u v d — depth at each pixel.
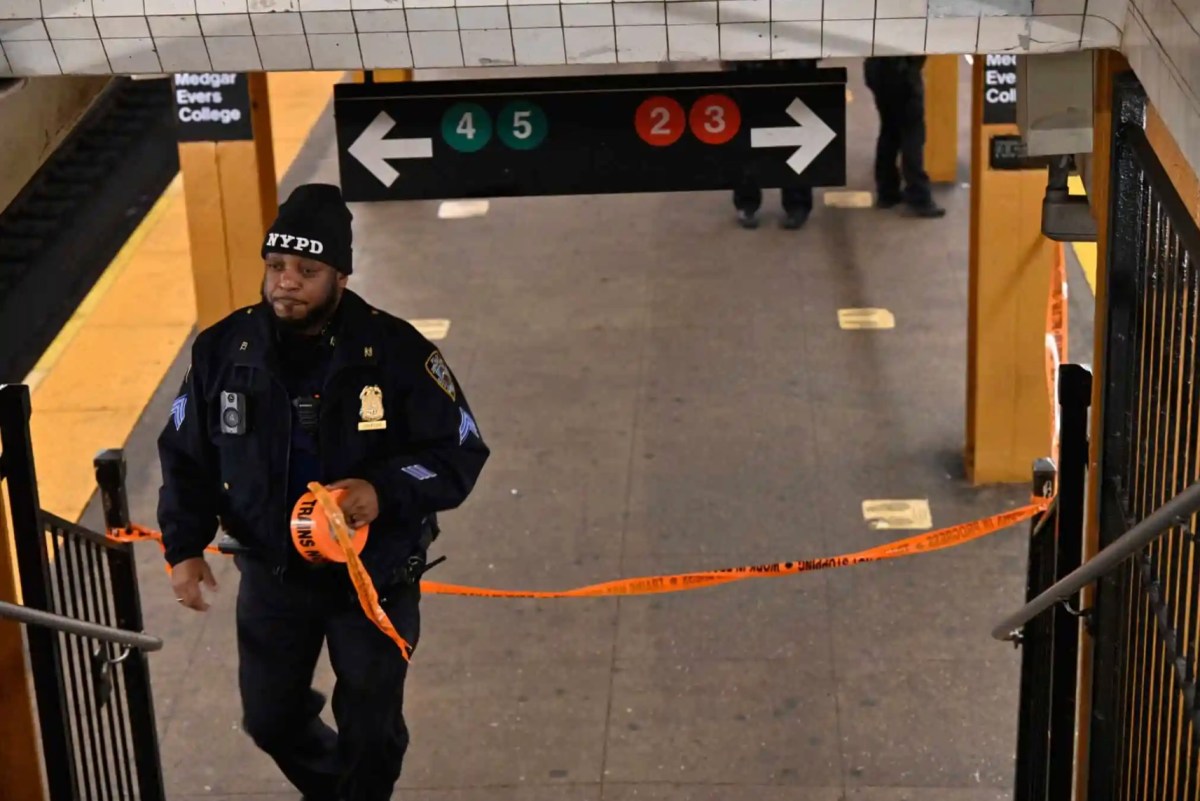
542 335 9.05
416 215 11.09
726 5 3.32
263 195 7.82
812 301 9.36
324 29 3.38
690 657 5.99
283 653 4.07
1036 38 3.32
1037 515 4.37
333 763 4.50
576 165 3.97
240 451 3.67
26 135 3.67
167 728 5.67
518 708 5.71
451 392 3.70
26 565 3.88
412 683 5.88
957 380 8.29
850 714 5.62
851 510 7.08
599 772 5.35
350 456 3.64
